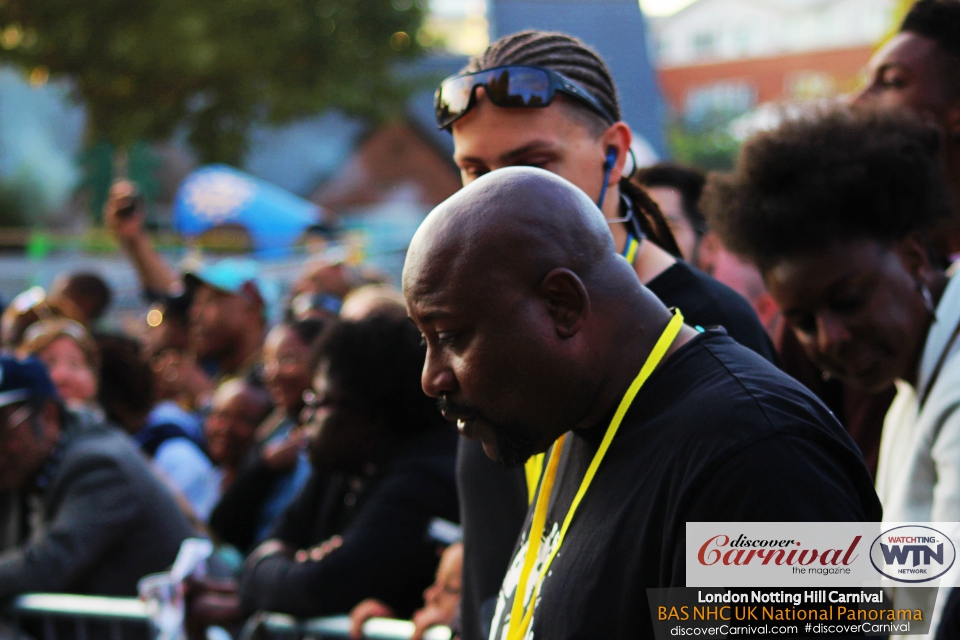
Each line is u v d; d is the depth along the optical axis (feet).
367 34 55.62
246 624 8.87
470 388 3.68
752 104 136.46
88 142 54.39
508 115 5.16
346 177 75.92
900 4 14.96
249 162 73.97
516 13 57.36
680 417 3.54
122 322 27.71
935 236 6.31
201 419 15.08
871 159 5.45
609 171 5.40
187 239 32.65
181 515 10.61
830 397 7.17
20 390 10.23
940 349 5.47
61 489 10.12
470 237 3.61
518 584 4.18
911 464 5.56
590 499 3.75
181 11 48.21
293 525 9.33
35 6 48.21
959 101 6.99
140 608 9.48
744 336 5.14
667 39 157.38
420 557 7.91
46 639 9.73
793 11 147.95
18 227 68.69
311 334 11.29
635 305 3.80
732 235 5.90
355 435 8.20
